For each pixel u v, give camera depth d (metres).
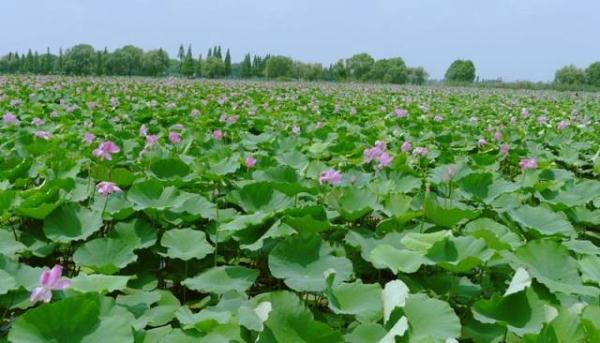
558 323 2.88
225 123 11.69
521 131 13.17
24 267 3.56
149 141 6.80
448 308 3.13
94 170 5.75
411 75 84.69
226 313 3.10
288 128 11.52
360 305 3.30
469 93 39.91
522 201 6.25
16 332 2.66
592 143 11.15
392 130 12.09
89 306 2.81
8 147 7.46
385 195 5.45
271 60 90.44
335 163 7.54
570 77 82.25
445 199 5.41
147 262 4.34
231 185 6.12
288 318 2.88
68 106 13.48
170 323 3.54
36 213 4.26
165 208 4.60
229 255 4.73
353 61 91.31
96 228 4.29
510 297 3.29
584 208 5.68
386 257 3.81
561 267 3.81
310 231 4.27
